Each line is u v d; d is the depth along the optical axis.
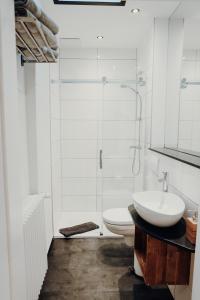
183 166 1.46
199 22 1.59
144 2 1.77
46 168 2.13
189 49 1.76
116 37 2.51
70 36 2.48
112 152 3.09
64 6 1.83
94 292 1.68
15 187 0.94
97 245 2.35
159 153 1.85
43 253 1.65
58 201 2.87
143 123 2.60
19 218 0.99
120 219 2.05
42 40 1.21
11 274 0.91
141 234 1.62
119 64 2.91
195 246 1.01
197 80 1.59
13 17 0.90
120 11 1.92
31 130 1.73
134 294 1.67
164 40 2.06
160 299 1.63
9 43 0.86
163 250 1.30
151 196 1.67
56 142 2.72
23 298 1.05
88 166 3.11
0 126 0.81
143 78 2.55
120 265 2.01
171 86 2.08
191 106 1.70
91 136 3.05
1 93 0.80
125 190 3.13
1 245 0.83
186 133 1.80
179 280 1.32
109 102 2.99
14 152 0.93
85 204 3.17
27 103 1.70
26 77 1.68
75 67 2.91
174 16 1.97
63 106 2.98
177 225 1.32
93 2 1.79
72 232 2.56
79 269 1.95
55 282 1.78
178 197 1.50
